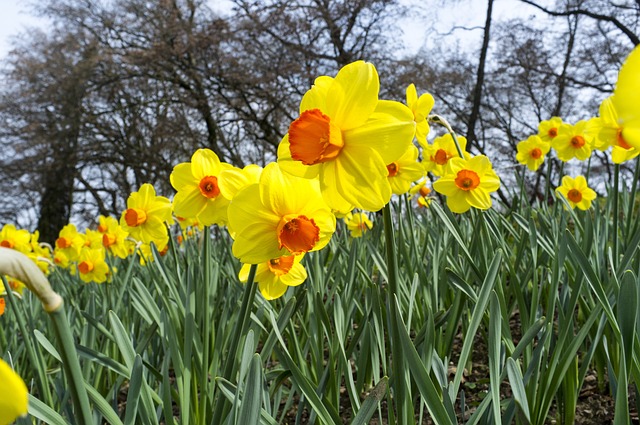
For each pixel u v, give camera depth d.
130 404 0.52
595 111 6.70
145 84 6.99
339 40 6.21
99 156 7.07
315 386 0.71
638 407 0.59
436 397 0.45
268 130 6.41
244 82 6.12
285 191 0.48
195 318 0.85
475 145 6.59
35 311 1.21
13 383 0.18
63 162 6.98
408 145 0.39
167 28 6.53
